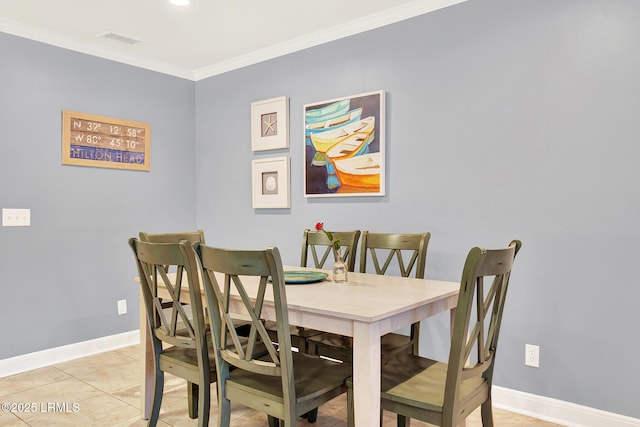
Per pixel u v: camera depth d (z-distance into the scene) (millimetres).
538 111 2457
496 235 2605
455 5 2748
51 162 3305
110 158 3645
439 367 1902
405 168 2971
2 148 3055
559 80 2389
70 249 3418
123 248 3750
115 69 3693
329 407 2592
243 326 2590
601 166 2268
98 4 2836
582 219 2324
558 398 2404
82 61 3482
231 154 4020
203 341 1887
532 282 2479
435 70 2834
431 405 1551
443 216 2812
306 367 1908
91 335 3539
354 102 3168
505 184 2570
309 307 1681
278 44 3566
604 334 2268
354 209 3229
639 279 2170
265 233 3793
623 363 2217
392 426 2381
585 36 2311
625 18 2201
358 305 1702
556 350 2406
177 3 2836
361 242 2949
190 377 2008
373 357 1566
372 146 3082
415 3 2863
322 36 3346
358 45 3186
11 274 3107
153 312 2152
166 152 4062
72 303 3426
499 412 2535
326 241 2924
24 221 3166
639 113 2164
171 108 4109
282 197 3617
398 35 2990
